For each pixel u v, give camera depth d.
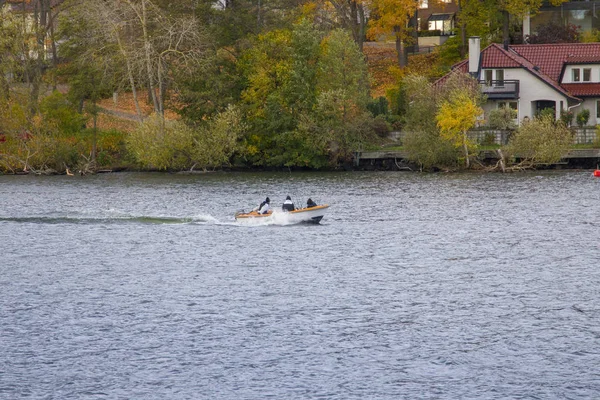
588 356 118.38
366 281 155.50
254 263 170.25
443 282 154.12
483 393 108.25
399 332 128.00
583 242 183.88
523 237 190.38
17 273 164.12
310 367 115.94
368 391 109.00
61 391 109.75
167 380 112.56
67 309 140.50
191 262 172.00
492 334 126.81
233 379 112.56
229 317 135.50
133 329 130.50
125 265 169.88
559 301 141.50
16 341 125.75
